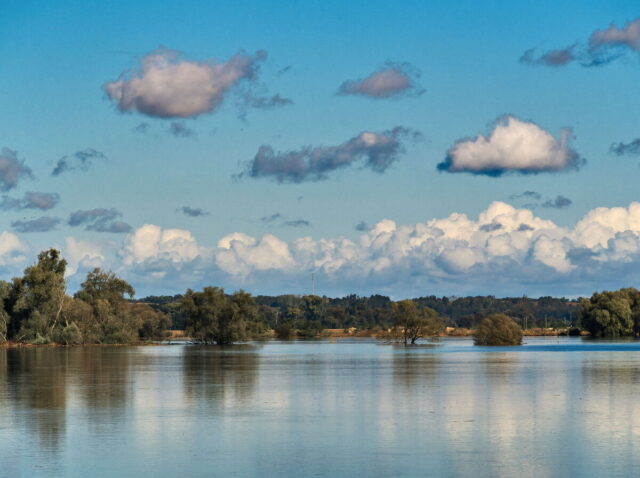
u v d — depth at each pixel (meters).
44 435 82.94
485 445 76.81
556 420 92.94
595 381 146.62
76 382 147.50
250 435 83.00
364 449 75.06
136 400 115.06
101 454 73.00
